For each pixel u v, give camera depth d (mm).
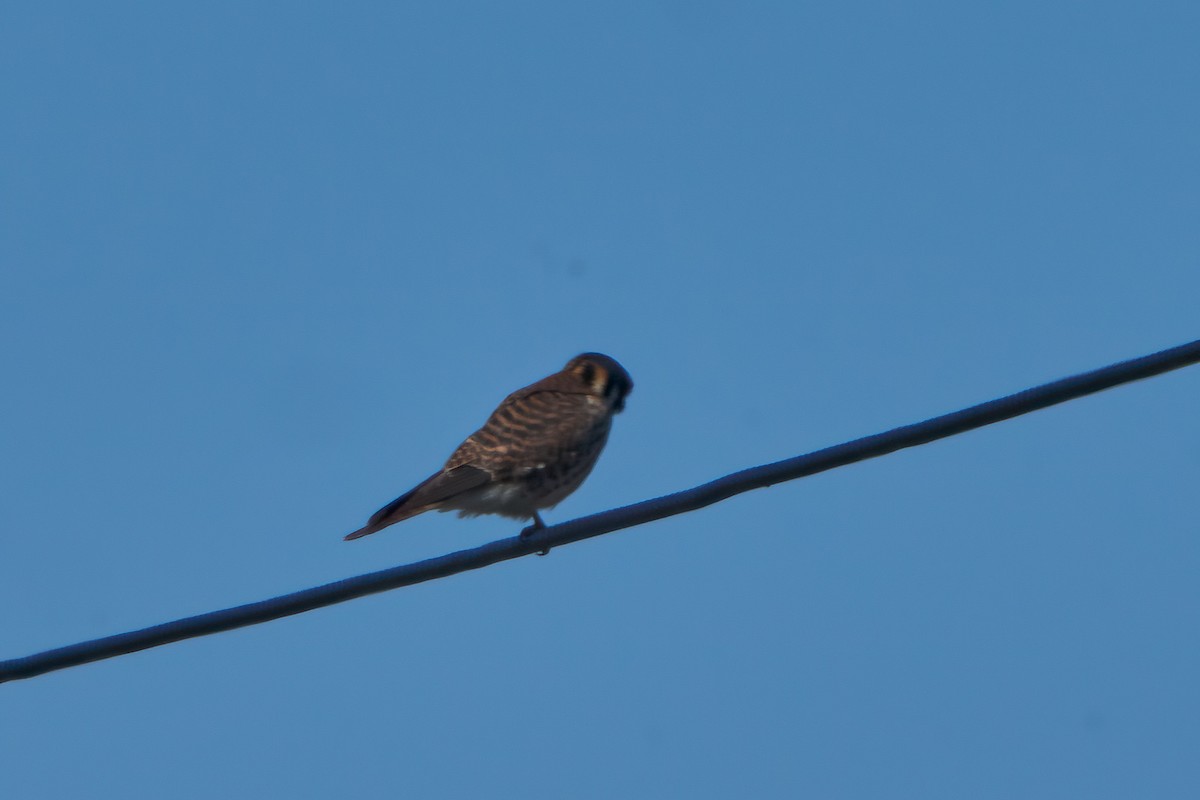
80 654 13102
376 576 12789
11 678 13227
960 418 11336
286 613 12836
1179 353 10750
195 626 12930
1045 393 11086
